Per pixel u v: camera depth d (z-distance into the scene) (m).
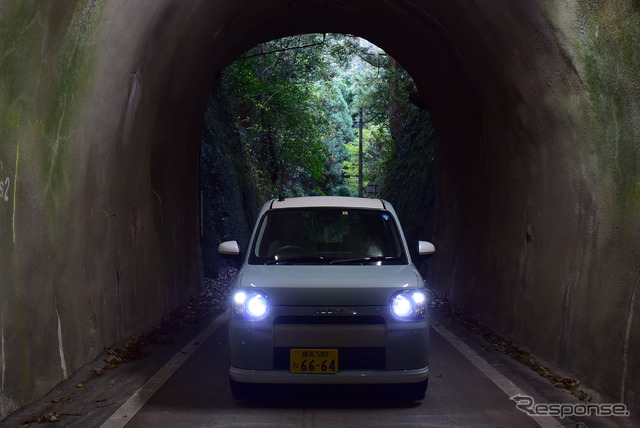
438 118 13.36
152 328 8.70
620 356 4.99
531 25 6.44
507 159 8.35
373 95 26.42
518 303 7.73
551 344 6.54
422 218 16.61
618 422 4.68
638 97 5.19
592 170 5.79
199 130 13.09
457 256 11.73
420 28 10.71
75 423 4.68
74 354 5.97
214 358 6.96
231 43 12.68
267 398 5.44
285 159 30.06
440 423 4.77
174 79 9.55
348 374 4.90
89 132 6.22
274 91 26.27
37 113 5.08
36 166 5.11
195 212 12.80
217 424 4.73
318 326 4.93
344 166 53.34
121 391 5.58
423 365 5.02
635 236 4.96
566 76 6.14
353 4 11.75
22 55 4.72
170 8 7.61
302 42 27.12
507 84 7.70
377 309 4.95
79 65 5.66
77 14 5.32
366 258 5.82
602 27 5.62
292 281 5.07
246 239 19.17
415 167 18.91
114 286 7.32
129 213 8.01
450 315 10.11
